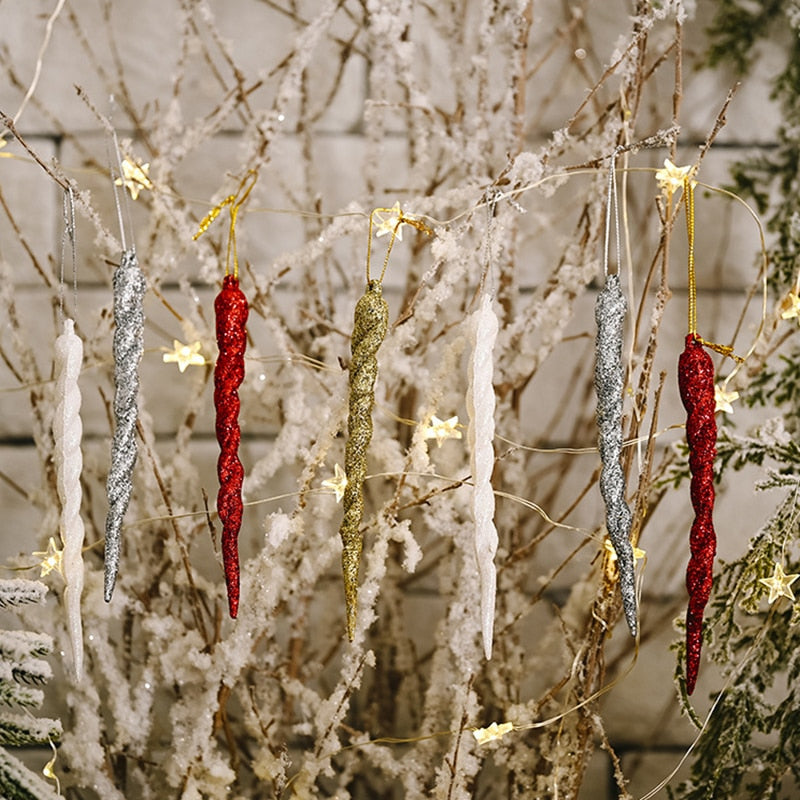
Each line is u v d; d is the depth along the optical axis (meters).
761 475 1.09
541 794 0.86
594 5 1.07
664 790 1.11
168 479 0.92
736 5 1.05
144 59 1.06
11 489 1.08
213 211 0.75
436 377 0.80
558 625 0.97
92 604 0.86
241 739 1.05
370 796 1.06
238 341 0.69
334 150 1.08
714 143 1.08
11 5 1.04
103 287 1.07
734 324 1.09
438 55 1.06
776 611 0.86
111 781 0.92
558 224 1.08
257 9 1.07
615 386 0.66
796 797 1.02
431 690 0.91
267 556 0.82
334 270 1.09
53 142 1.06
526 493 1.07
